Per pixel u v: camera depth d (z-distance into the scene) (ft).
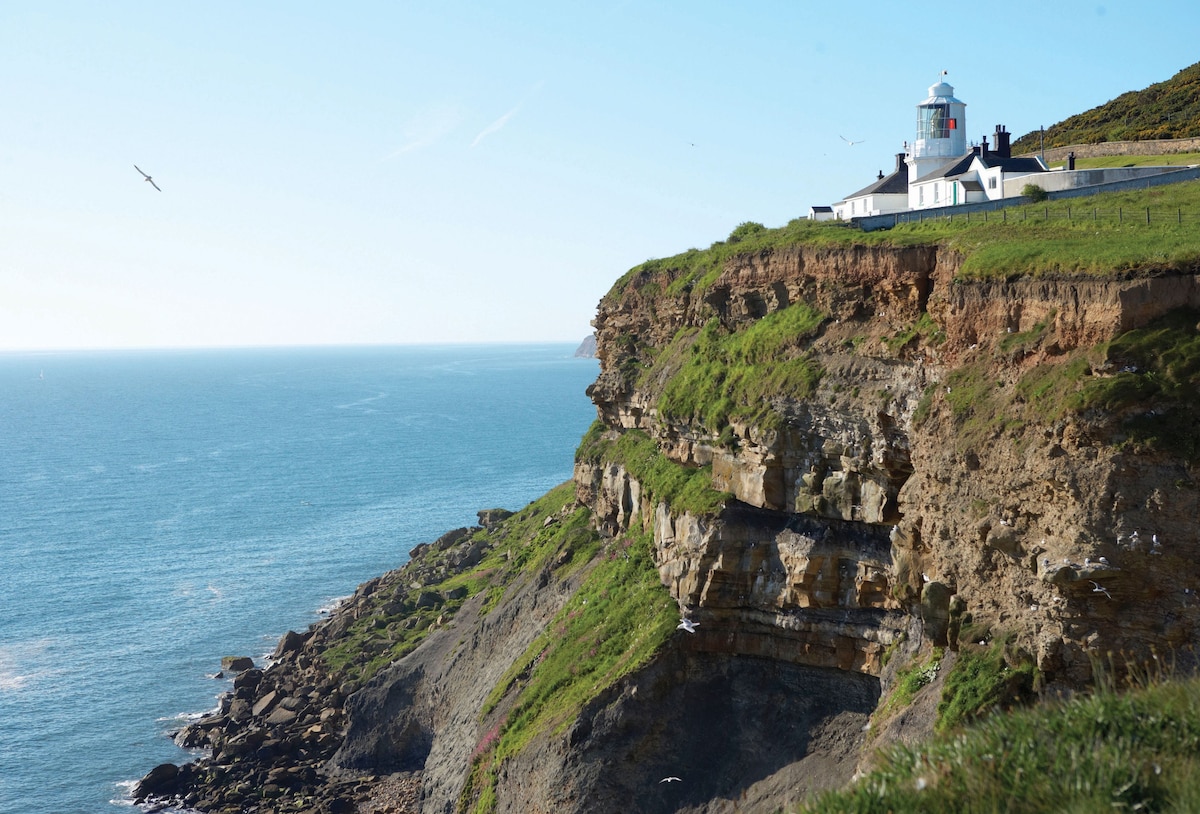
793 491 169.07
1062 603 109.40
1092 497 107.86
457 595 307.99
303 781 234.79
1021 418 120.47
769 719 167.02
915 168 296.92
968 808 60.44
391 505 542.98
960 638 124.06
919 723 125.90
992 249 141.79
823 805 66.44
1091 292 118.21
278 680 282.36
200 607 361.30
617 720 171.73
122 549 447.83
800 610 166.30
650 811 165.48
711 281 222.48
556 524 294.05
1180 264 114.83
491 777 191.11
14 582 395.34
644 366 261.03
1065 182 237.45
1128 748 63.00
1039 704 75.56
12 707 278.26
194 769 238.68
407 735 248.32
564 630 215.72
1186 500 103.35
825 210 325.21
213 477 648.79
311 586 385.70
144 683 294.25
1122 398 108.06
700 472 196.95
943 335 146.92
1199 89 425.28
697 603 176.76
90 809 226.99
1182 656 102.01
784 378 172.76
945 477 130.11
